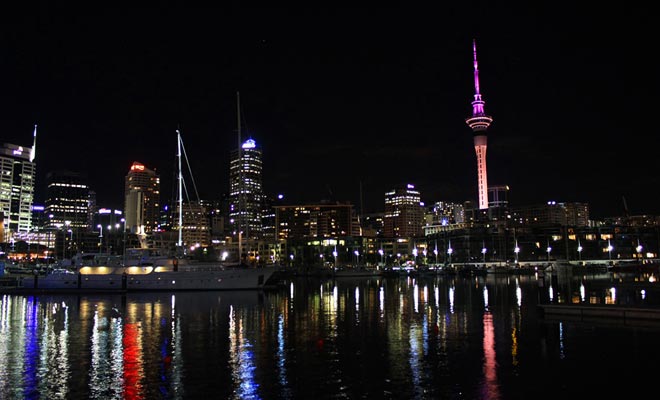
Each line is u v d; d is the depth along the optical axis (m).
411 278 173.88
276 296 82.44
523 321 45.25
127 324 46.84
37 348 34.91
